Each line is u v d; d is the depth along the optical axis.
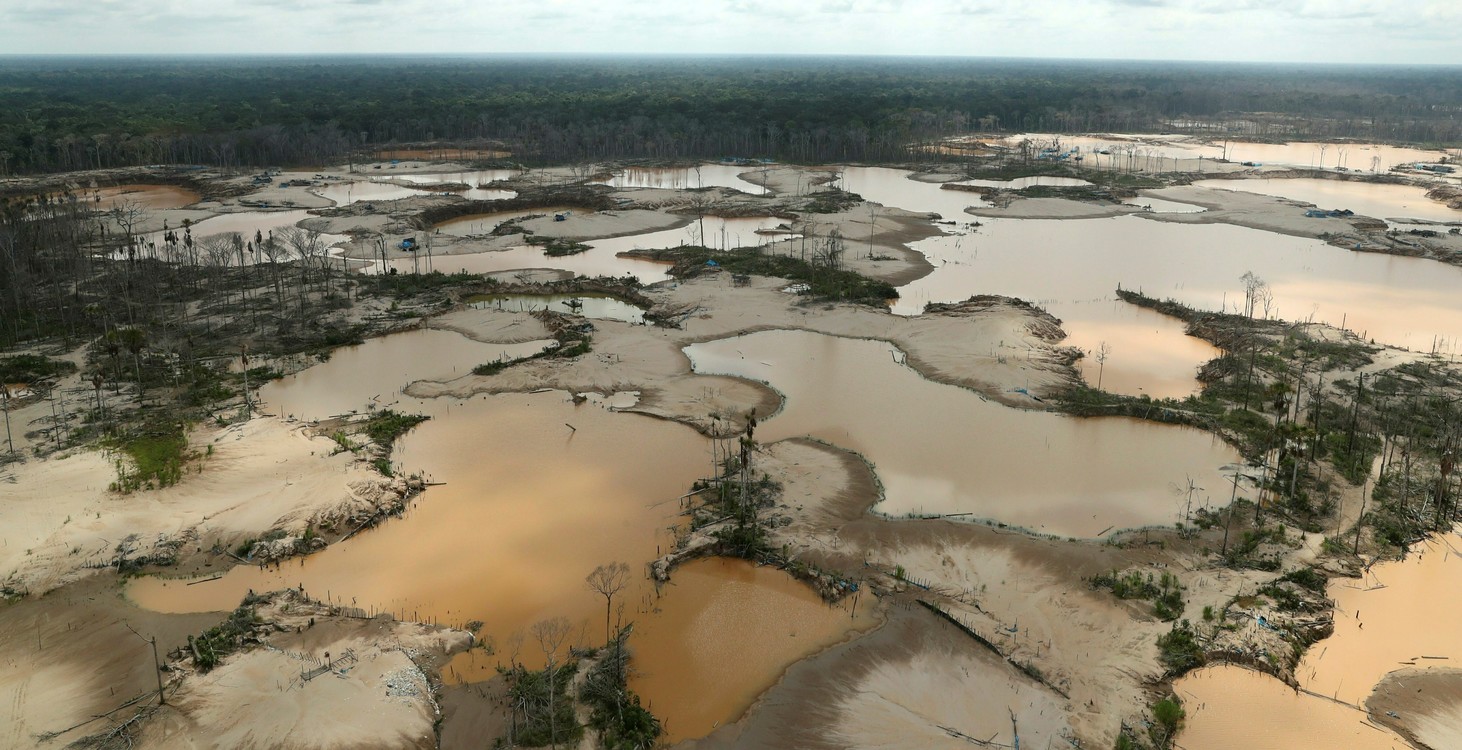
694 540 61.97
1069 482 71.50
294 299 119.44
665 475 72.62
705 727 46.72
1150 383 92.88
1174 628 52.66
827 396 88.44
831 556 60.59
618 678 49.12
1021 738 44.91
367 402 87.31
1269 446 74.12
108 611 54.88
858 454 75.62
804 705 47.62
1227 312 116.31
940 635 52.97
